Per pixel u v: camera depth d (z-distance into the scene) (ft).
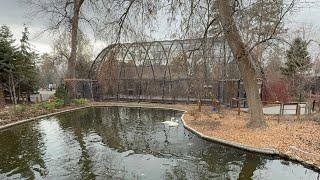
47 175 30.42
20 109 68.28
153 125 58.65
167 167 32.65
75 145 42.98
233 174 30.12
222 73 79.36
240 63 45.83
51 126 58.70
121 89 106.52
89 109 86.38
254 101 46.32
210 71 67.92
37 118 67.15
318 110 66.03
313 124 49.37
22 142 44.98
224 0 40.98
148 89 102.58
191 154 37.29
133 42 45.34
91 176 30.01
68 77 96.22
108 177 29.76
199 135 46.29
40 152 39.22
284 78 91.66
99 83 101.86
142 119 67.05
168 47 100.53
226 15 41.39
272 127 46.68
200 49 49.42
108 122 63.57
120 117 70.74
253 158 34.96
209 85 86.79
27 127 57.47
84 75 111.24
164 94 99.81
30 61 99.55
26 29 101.86
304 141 38.14
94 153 38.58
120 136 48.88
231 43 44.73
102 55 105.70
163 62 100.27
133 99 103.55
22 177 29.96
